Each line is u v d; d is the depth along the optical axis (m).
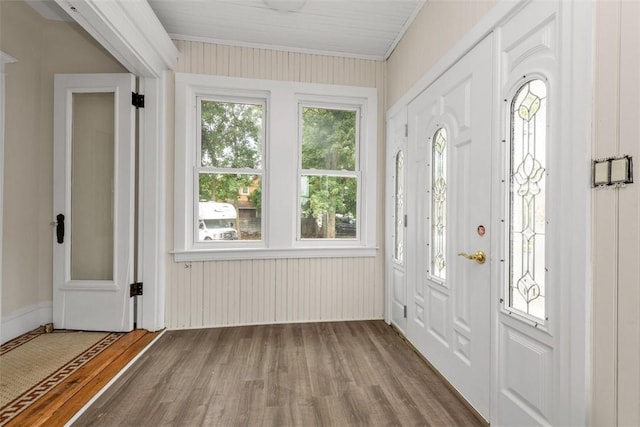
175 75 2.63
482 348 1.54
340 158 3.00
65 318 2.54
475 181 1.60
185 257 2.66
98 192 2.57
